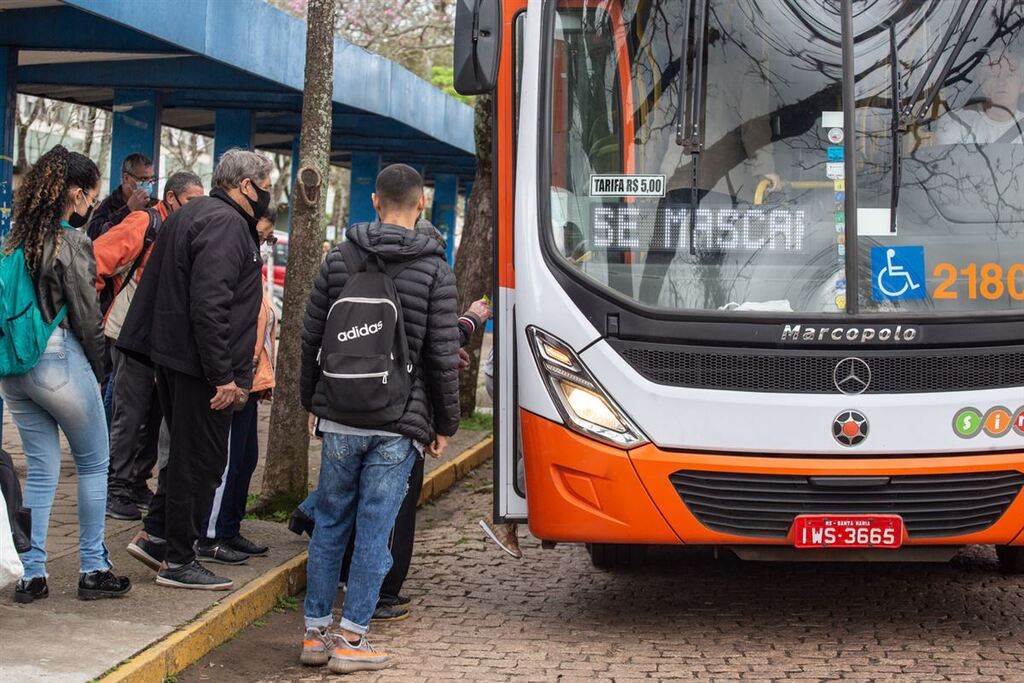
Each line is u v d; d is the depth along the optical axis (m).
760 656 6.24
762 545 6.30
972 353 6.22
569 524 6.36
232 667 6.00
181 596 6.53
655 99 6.45
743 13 6.45
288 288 8.73
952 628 6.75
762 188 6.35
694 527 6.25
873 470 6.17
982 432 6.21
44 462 6.24
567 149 6.50
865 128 6.36
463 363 6.93
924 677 5.87
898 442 6.19
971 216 6.31
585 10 6.57
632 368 6.28
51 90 14.45
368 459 5.95
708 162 6.39
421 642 6.49
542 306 6.40
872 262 6.27
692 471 6.24
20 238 5.99
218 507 7.28
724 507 6.24
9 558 5.39
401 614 6.91
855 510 6.22
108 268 8.56
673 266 6.33
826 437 6.18
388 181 6.06
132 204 9.09
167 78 12.97
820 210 6.32
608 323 6.30
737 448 6.20
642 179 6.41
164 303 6.39
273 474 8.70
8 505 5.63
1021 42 6.40
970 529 6.25
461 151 22.94
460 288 14.06
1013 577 7.90
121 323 8.64
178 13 10.22
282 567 7.28
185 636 5.89
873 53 6.39
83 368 6.15
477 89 6.43
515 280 6.57
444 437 6.16
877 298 6.25
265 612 6.91
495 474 6.82
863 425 6.18
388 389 5.78
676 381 6.25
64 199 6.04
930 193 6.32
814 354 6.20
